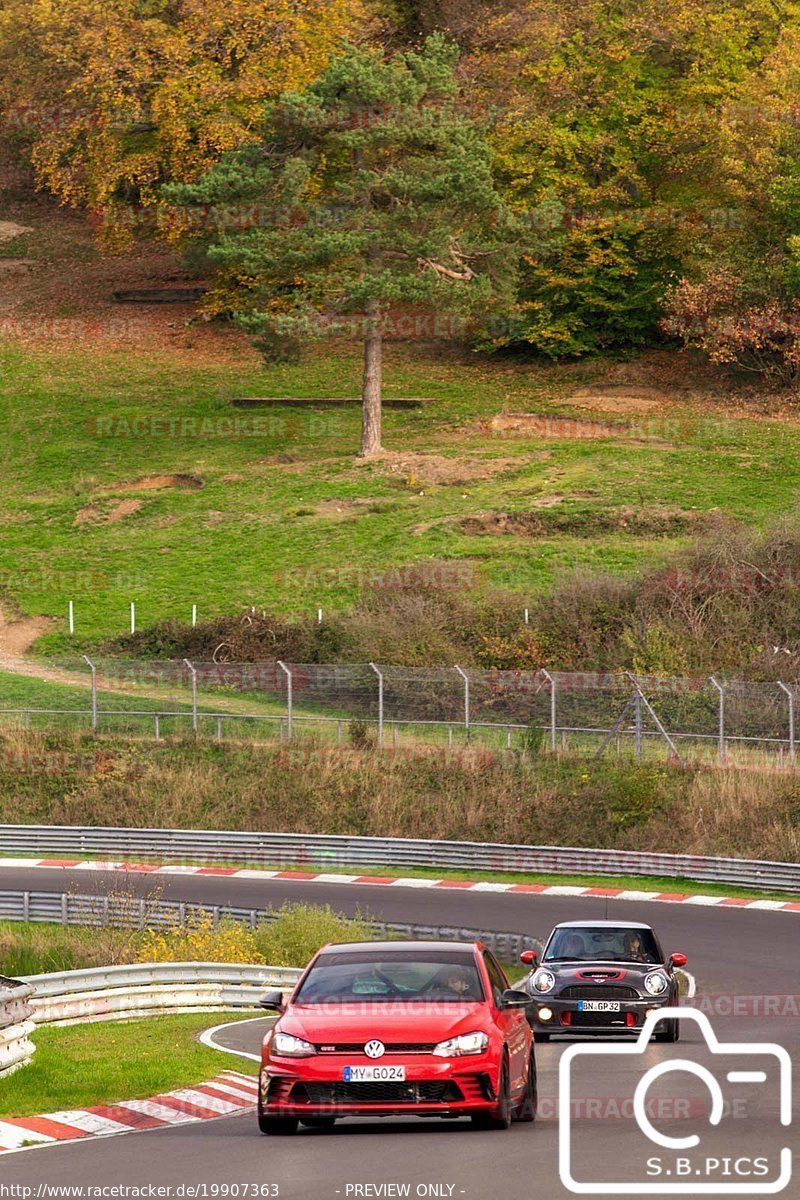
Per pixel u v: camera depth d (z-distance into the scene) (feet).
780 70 374.02
